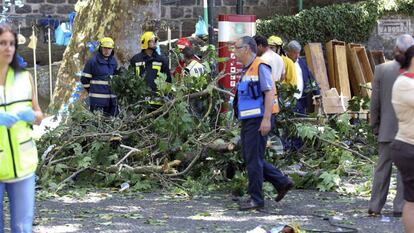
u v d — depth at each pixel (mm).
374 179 9945
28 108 6535
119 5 19141
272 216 9953
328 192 11844
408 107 7531
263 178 10523
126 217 9859
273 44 15180
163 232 8891
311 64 21531
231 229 9047
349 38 24641
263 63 10031
